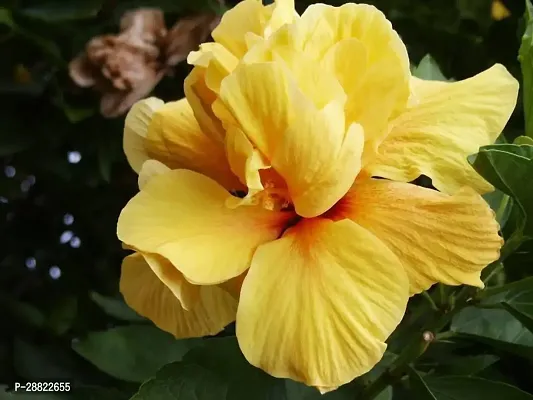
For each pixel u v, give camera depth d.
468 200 0.21
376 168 0.23
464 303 0.27
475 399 0.27
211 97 0.23
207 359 0.27
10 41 0.47
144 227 0.22
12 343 0.52
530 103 0.26
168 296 0.25
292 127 0.21
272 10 0.23
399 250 0.22
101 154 0.48
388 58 0.22
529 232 0.25
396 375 0.28
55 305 0.53
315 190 0.22
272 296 0.21
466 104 0.24
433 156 0.23
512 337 0.29
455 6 0.46
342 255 0.21
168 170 0.24
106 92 0.45
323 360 0.20
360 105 0.22
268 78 0.21
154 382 0.26
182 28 0.45
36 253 0.58
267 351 0.21
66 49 0.48
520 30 0.35
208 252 0.22
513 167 0.22
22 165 0.52
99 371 0.46
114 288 0.52
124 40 0.44
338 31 0.22
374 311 0.20
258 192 0.22
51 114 0.49
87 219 0.54
